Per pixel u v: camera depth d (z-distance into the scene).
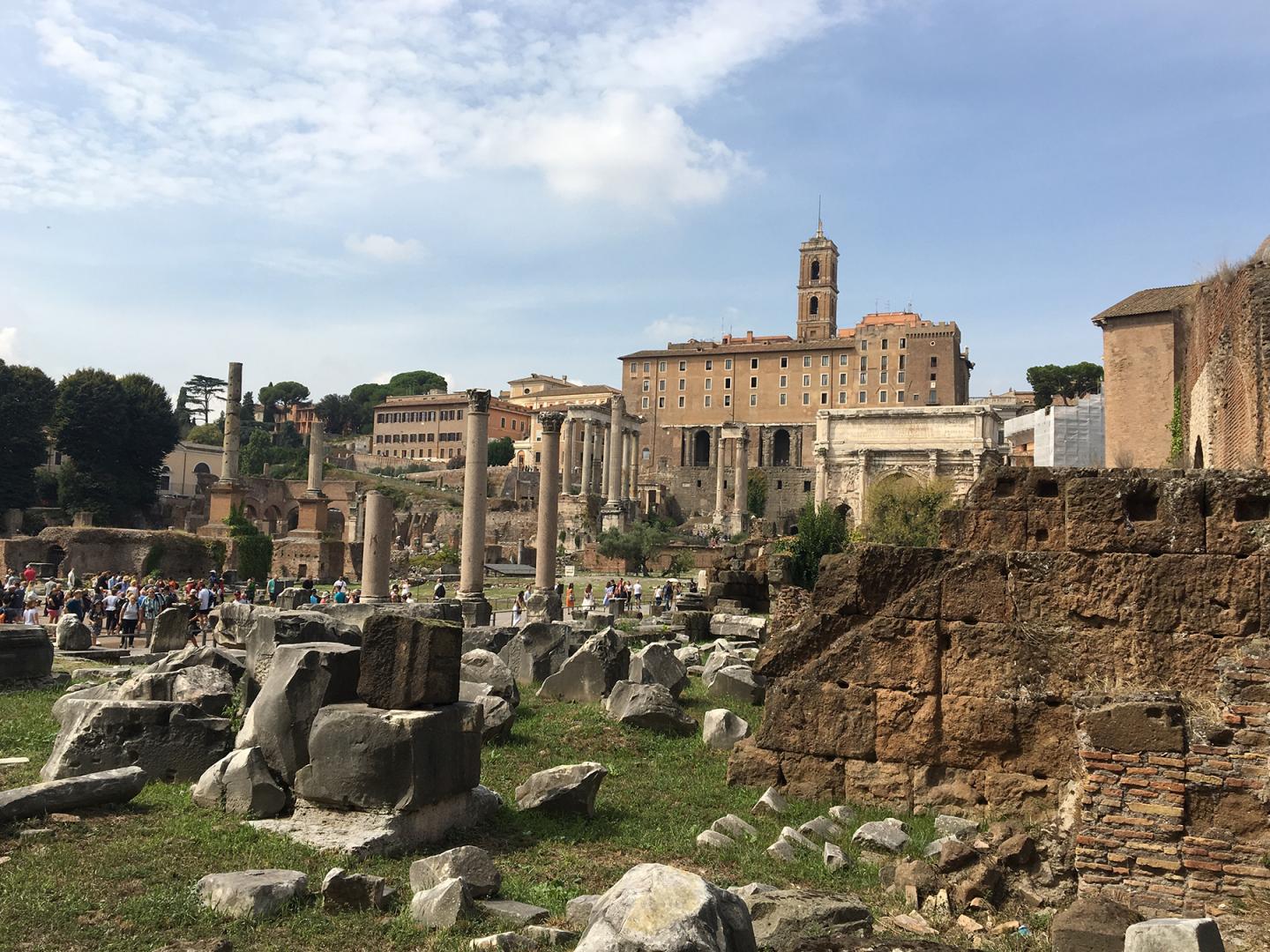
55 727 15.79
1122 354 36.16
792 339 198.75
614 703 17.67
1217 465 20.47
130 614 32.81
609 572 93.56
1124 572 11.76
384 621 10.96
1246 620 11.10
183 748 12.45
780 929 8.02
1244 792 9.51
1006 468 12.83
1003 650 12.23
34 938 7.57
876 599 12.97
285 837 9.99
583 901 8.52
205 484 136.88
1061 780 11.70
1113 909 8.32
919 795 12.36
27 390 104.00
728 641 32.28
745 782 13.36
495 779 13.59
